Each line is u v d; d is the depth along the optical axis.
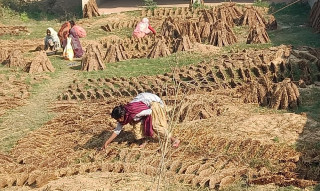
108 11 25.27
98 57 15.93
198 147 8.94
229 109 10.69
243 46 16.80
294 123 9.47
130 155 8.87
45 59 16.00
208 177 7.76
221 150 8.78
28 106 12.75
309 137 8.87
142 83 13.84
